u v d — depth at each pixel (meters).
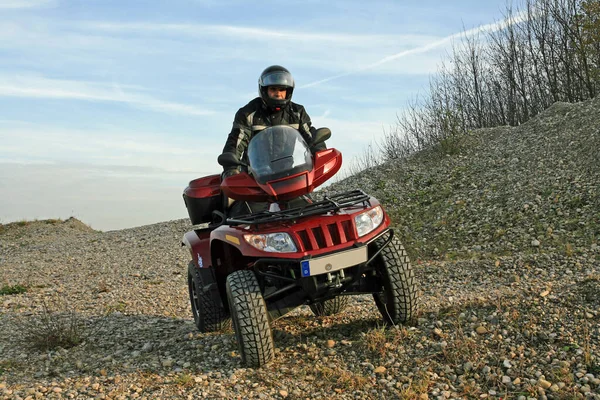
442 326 4.62
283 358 4.65
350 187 17.42
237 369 4.47
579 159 12.73
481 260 7.73
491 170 14.59
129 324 6.84
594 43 22.25
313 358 4.57
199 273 5.80
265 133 5.18
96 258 16.02
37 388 4.50
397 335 4.55
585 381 3.55
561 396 3.44
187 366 4.78
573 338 4.08
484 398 3.56
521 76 24.72
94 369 5.00
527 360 3.92
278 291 4.52
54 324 6.65
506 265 7.01
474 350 4.11
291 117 5.77
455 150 17.33
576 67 23.59
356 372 4.13
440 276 7.13
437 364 4.05
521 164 14.12
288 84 5.39
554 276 6.17
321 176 5.02
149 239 18.61
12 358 5.54
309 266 4.22
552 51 23.91
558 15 23.33
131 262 14.32
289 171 4.91
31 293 10.09
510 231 10.20
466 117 25.16
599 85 22.83
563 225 9.73
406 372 4.04
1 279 13.27
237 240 4.50
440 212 12.79
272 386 4.11
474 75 25.58
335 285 4.49
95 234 22.73
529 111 25.11
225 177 5.30
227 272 5.52
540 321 4.40
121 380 4.57
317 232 4.42
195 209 5.94
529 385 3.59
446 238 11.00
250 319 4.34
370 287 4.86
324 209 4.41
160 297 8.59
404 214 13.52
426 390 3.73
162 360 5.03
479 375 3.84
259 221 4.33
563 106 17.52
